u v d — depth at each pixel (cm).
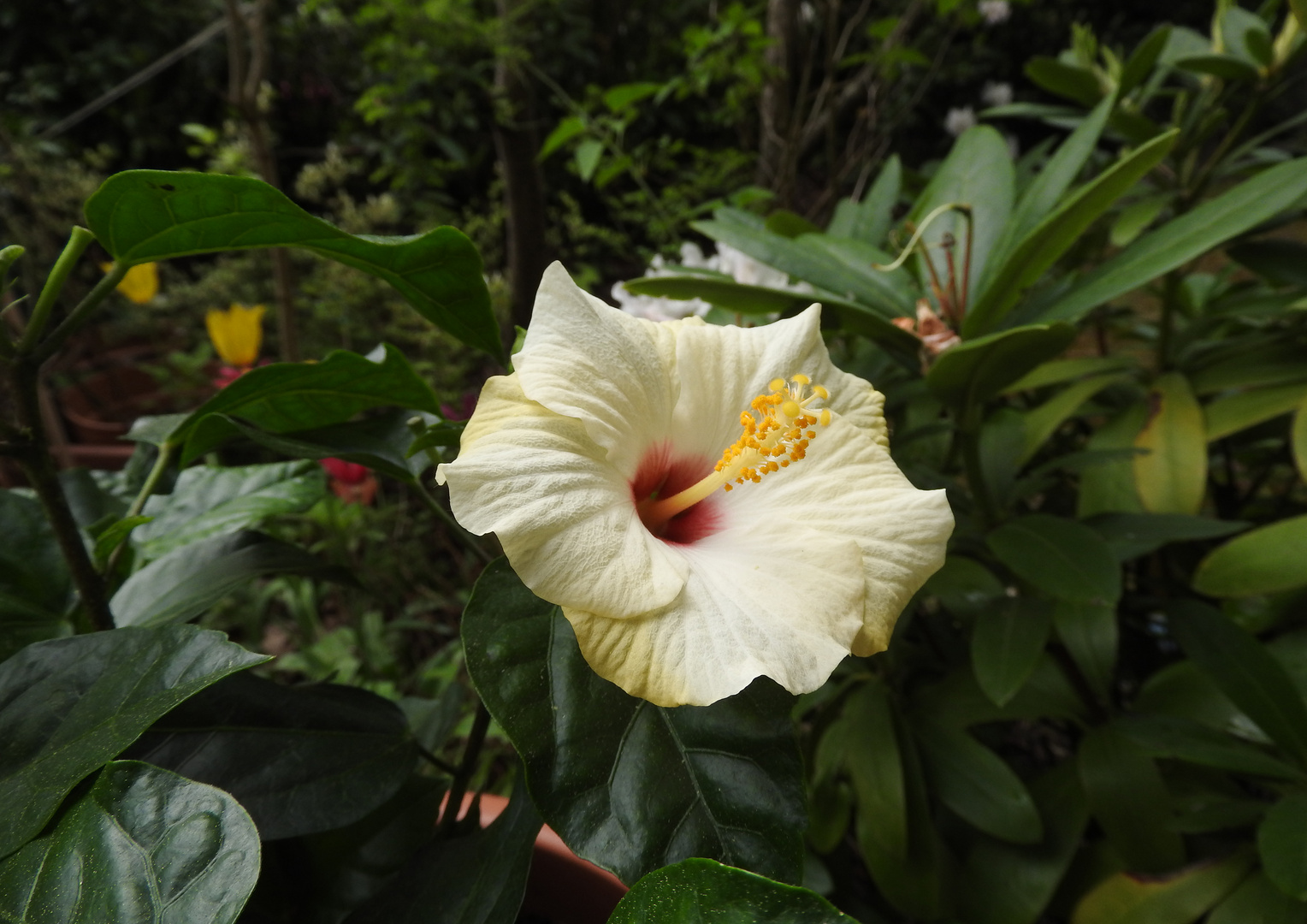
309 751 24
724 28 63
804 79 65
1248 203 32
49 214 97
